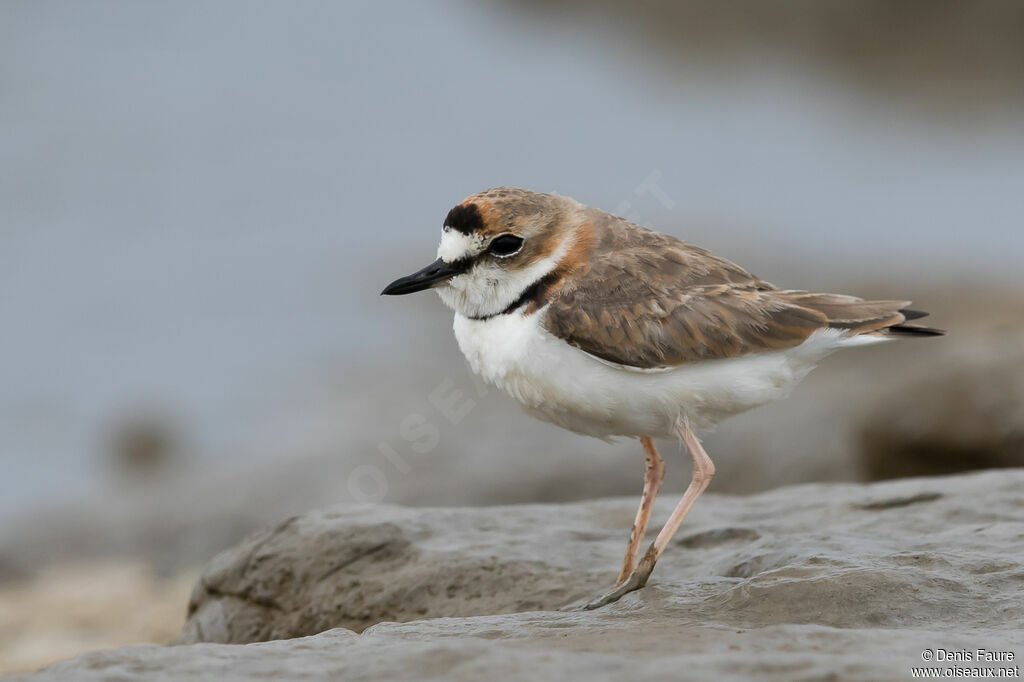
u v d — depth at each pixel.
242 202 27.80
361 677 4.35
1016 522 6.94
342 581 7.52
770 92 33.25
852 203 26.08
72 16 38.34
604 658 4.41
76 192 27.89
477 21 38.47
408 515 8.01
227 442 18.12
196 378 20.44
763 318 6.56
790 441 14.31
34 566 14.55
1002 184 26.97
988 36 33.81
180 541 14.83
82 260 25.03
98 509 15.76
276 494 15.43
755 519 7.85
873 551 6.25
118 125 31.41
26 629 11.91
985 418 11.55
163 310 23.03
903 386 12.30
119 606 12.60
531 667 4.30
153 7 39.16
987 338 13.55
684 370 6.53
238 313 22.94
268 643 4.99
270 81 34.47
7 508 16.52
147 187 28.39
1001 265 21.55
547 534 7.76
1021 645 4.70
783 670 4.23
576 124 31.53
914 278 20.92
